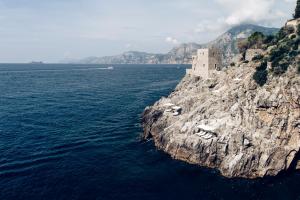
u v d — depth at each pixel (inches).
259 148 2390.5
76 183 2117.4
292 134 2463.1
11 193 1963.6
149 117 3425.2
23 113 4153.5
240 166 2300.7
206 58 4328.3
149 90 6707.7
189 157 2524.6
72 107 4623.5
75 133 3253.0
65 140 3011.8
